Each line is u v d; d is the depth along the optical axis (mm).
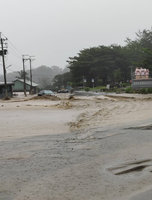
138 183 4949
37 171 5785
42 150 7691
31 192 4660
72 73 100000
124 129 10562
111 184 4926
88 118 14664
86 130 10789
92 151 7379
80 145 8172
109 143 8250
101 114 16312
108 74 92562
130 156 6727
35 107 23375
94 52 94688
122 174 5465
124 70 92938
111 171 5660
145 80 48250
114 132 10039
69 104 26172
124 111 17438
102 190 4660
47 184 5004
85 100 32031
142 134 9453
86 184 4949
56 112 18984
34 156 7059
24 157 6992
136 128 10656
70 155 7035
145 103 23562
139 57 92125
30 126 12547
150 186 4789
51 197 4438
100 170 5738
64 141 8867
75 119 14562
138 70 56156
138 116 14352
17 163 6453
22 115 17438
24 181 5195
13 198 4453
